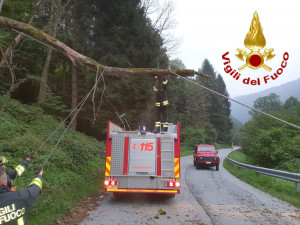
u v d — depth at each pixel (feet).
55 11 59.62
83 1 73.61
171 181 24.07
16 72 53.31
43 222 16.90
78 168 32.83
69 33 69.36
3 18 20.52
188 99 216.33
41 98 55.88
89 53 68.18
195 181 39.52
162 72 20.58
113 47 66.85
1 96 43.91
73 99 70.44
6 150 27.30
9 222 7.60
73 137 45.14
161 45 77.46
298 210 22.34
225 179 42.75
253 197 27.53
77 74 75.05
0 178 7.95
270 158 61.05
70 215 19.49
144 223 18.02
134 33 69.41
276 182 34.22
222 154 144.97
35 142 30.50
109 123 25.25
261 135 65.82
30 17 49.85
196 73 20.62
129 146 24.89
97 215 19.79
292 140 63.36
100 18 68.49
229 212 21.31
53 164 27.99
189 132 186.80
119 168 24.52
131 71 20.68
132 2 72.43
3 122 34.94
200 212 21.18
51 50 57.72
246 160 80.79
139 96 64.75
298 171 46.80
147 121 67.51
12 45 37.50
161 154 24.70
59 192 22.22
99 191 29.04
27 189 8.57
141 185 24.29
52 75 72.08
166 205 23.53
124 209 21.83
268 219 19.51
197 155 61.82
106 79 63.82
